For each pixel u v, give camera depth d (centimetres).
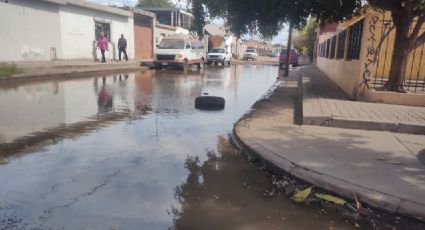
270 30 1078
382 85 1109
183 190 423
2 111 821
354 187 408
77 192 407
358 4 1095
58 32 2028
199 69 2620
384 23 1091
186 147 593
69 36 2125
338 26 1912
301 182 450
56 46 2025
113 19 2539
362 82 968
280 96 1213
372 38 952
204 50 2675
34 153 536
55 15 1994
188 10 1083
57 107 892
